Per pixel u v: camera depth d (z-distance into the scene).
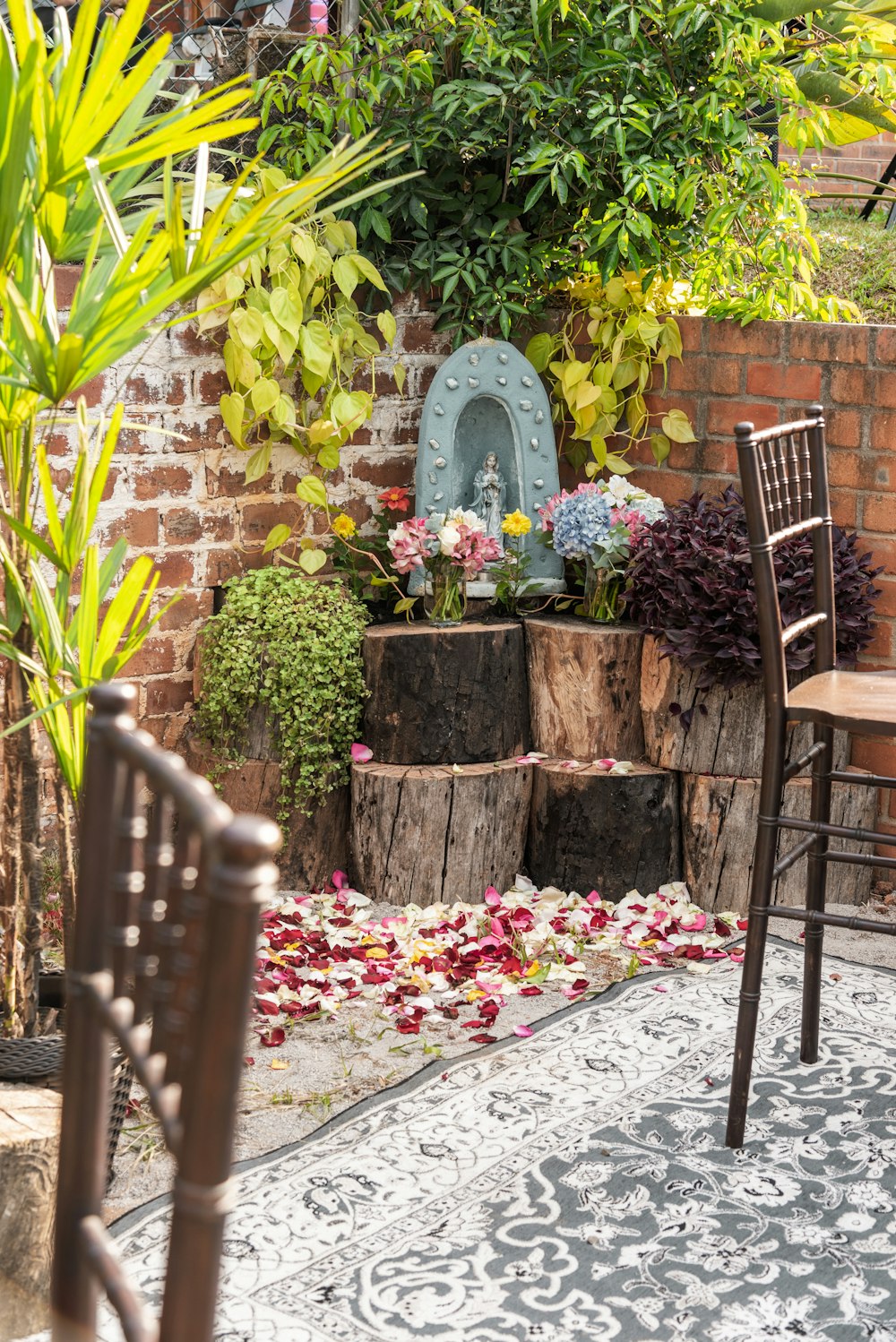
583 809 3.47
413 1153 2.39
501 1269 2.07
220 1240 0.87
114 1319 1.94
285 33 3.83
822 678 2.63
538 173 3.84
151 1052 0.97
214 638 3.50
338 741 3.51
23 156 1.91
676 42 3.71
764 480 2.48
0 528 2.18
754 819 3.43
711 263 3.98
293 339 3.51
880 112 4.30
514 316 4.10
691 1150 2.41
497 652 3.51
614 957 3.25
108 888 1.11
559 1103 2.56
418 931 3.31
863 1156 2.39
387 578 3.71
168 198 2.10
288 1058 2.74
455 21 3.57
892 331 3.38
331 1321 1.94
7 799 2.19
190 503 3.57
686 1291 2.03
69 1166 1.10
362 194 2.13
